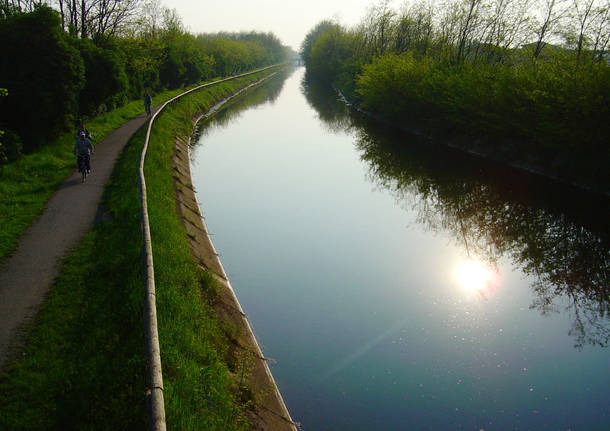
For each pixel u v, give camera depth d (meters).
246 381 6.47
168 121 27.27
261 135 32.88
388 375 7.62
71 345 5.86
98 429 4.48
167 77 43.94
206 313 7.67
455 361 8.09
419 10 39.09
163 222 10.52
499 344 8.70
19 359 5.52
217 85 56.41
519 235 15.40
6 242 8.81
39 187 12.32
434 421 6.61
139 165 14.41
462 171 22.84
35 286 7.25
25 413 4.69
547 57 22.84
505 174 21.70
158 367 4.91
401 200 18.92
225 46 77.06
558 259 13.41
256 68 120.06
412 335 8.91
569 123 17.84
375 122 39.75
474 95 24.28
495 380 7.59
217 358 6.48
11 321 6.27
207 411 5.11
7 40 14.55
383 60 37.09
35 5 15.62
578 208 16.98
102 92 22.00
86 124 21.61
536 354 8.41
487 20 27.66
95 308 6.66
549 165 20.69
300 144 30.00
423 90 30.17
